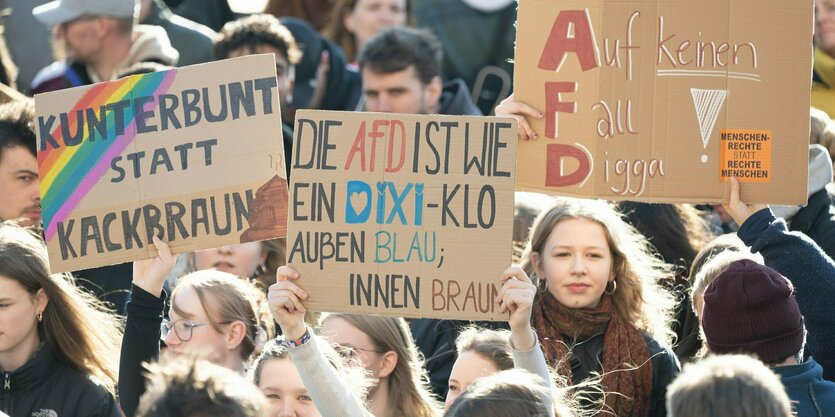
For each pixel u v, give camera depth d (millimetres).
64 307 8773
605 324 9391
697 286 8961
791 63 8258
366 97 13461
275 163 8141
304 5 16547
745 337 7562
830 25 13703
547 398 6441
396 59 13219
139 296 8102
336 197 7824
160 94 8234
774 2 8266
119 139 8219
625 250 9500
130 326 8078
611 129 8266
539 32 8344
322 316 9328
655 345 9383
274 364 8297
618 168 8266
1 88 12430
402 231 7773
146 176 8188
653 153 8250
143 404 5770
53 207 8188
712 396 5859
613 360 9234
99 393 8711
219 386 5754
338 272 7766
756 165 8250
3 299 8531
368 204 7801
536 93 8344
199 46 15195
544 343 9250
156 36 14141
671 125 8250
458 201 7773
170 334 9227
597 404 9117
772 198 8266
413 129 7844
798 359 7746
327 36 16203
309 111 7879
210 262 11008
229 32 13930
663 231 11148
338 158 7844
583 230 9359
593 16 8281
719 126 8266
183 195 8156
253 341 9367
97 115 8234
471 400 6262
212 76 8219
